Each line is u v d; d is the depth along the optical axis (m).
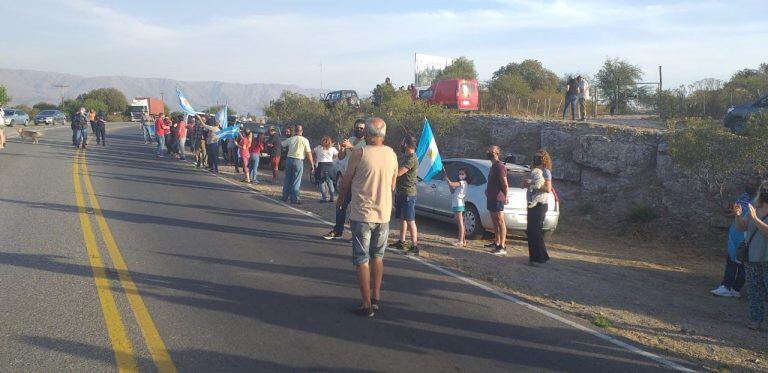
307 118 27.44
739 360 5.31
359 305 5.87
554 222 10.29
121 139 33.44
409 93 27.38
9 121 43.91
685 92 21.19
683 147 10.25
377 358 4.62
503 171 9.02
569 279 7.86
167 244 8.16
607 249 10.30
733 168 9.89
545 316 6.00
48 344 4.58
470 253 9.02
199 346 4.66
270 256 7.74
